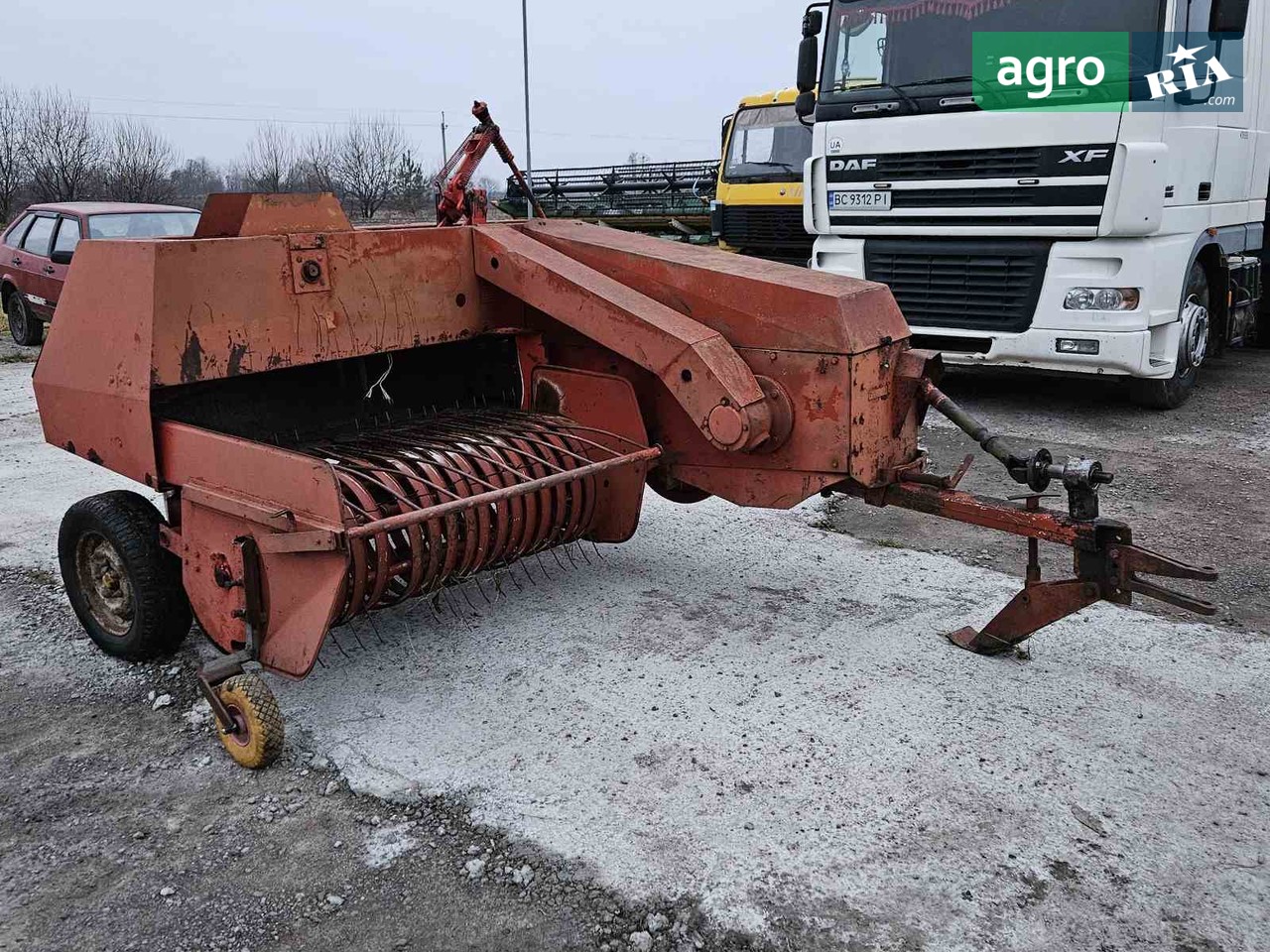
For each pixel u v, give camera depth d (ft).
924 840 8.95
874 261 25.17
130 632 12.09
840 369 11.50
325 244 11.97
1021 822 9.17
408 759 10.32
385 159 120.26
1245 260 28.96
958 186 23.24
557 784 9.82
